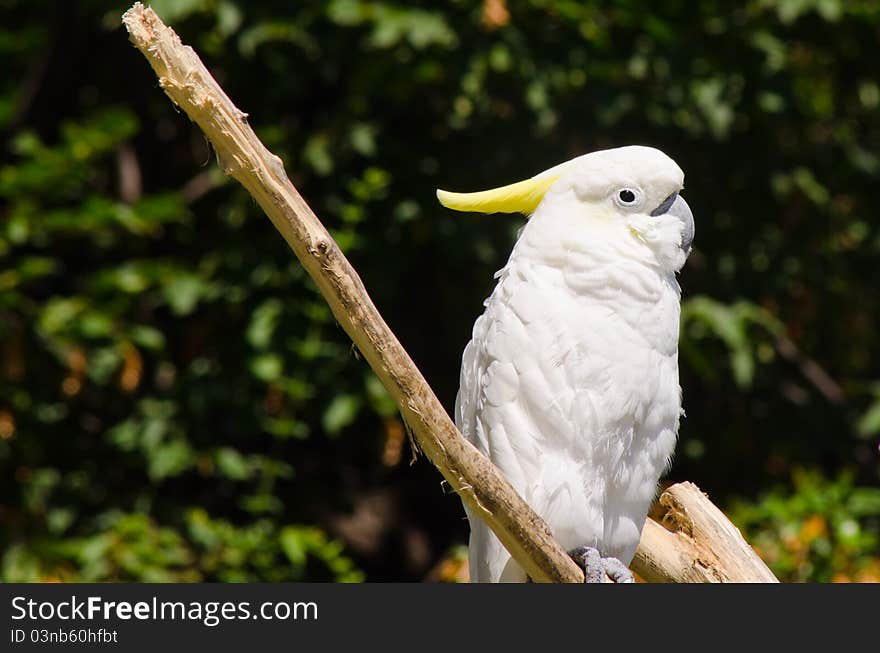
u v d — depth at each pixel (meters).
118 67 13.06
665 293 5.82
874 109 12.66
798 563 9.74
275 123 11.84
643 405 5.71
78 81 13.05
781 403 12.88
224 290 11.65
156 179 13.15
